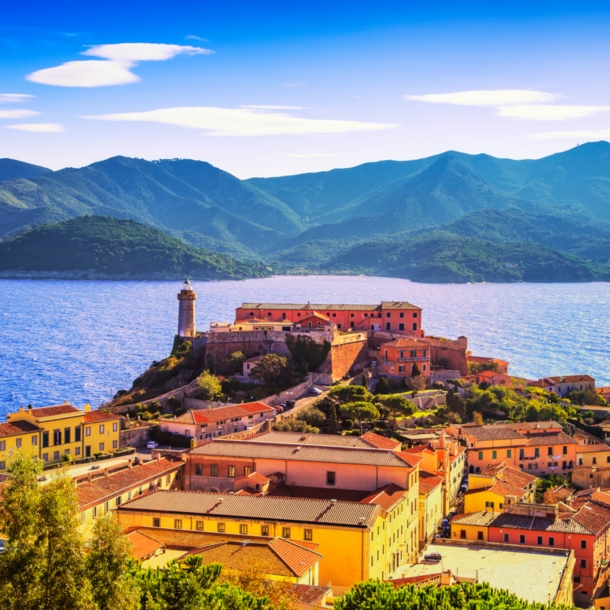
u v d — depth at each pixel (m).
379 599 110.94
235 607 97.62
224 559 125.44
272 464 180.50
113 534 85.94
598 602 168.62
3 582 76.88
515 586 145.50
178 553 137.00
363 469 175.12
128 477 180.62
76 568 80.12
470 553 170.50
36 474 83.44
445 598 111.56
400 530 166.12
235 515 148.62
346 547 142.62
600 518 189.25
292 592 113.06
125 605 83.88
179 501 155.38
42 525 79.69
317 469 177.88
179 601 94.88
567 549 173.00
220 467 184.88
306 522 144.88
